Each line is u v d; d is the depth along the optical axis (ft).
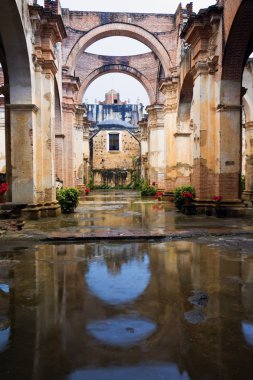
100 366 10.74
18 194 43.42
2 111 94.84
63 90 81.00
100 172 171.42
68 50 81.56
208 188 49.21
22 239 29.89
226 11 42.73
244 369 10.55
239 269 20.84
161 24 81.41
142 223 39.91
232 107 46.09
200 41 49.14
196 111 50.83
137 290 17.38
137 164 170.81
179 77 71.72
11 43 40.32
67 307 15.29
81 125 106.83
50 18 45.62
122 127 174.40
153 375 10.27
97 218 45.62
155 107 101.45
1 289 17.65
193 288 17.63
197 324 13.53
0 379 10.15
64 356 11.32
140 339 12.37
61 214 51.03
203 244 27.96
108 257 23.98
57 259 23.48
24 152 43.29
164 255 24.40
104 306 15.38
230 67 45.11
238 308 15.10
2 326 13.50
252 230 33.60
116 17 81.97
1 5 36.06
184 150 73.51
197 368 10.61
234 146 46.52
